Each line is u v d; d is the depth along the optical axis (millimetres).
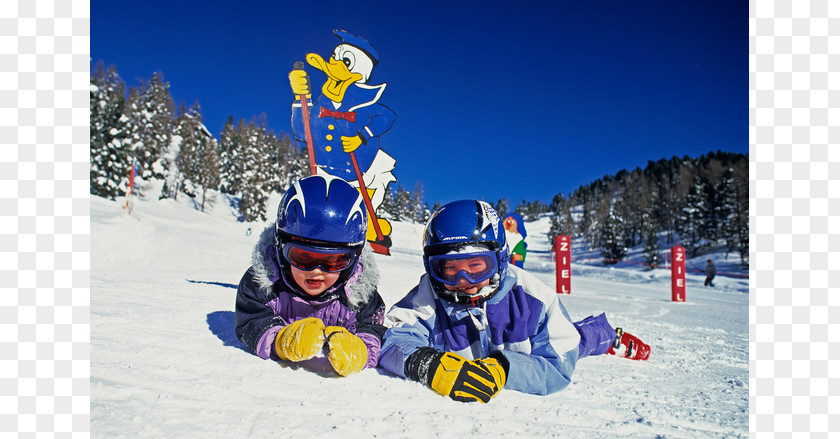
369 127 6137
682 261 10484
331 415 1393
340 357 1801
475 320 2180
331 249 2064
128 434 1134
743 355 3215
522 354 1975
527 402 1740
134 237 9242
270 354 2059
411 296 2422
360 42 6121
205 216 39375
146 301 3535
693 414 1695
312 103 5957
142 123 44531
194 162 55531
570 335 2129
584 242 74500
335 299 2330
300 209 2043
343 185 2193
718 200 47438
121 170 36844
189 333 2473
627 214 65312
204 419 1276
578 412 1632
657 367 2678
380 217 6180
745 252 40125
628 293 12781
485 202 2215
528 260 38281
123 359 1792
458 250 2029
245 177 48531
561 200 114312
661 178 93875
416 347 1996
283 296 2301
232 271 8859
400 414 1455
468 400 1682
